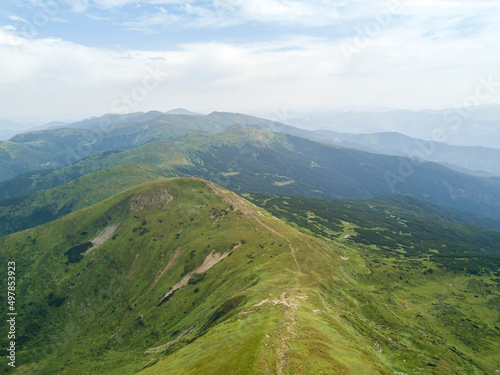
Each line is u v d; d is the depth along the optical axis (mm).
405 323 120812
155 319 151750
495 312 137500
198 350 80188
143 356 123188
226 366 58906
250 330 78500
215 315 114875
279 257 158125
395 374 78500
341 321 96750
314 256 160375
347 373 57594
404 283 164750
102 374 118250
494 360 104875
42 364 137625
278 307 95062
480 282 167000
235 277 151375
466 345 113188
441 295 152750
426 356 94438
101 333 156125
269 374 52375
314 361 58406
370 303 126938
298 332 73250
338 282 138375
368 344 89188
